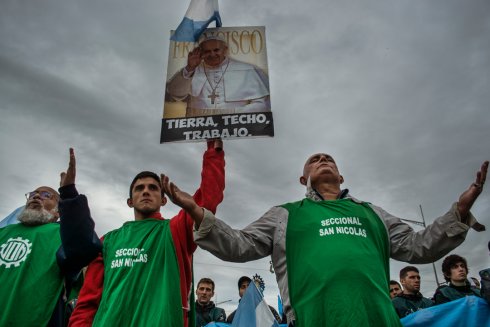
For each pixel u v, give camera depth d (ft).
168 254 11.30
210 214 9.57
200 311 22.77
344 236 9.48
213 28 15.14
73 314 11.28
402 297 20.94
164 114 13.91
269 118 13.62
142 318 10.18
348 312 8.43
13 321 11.41
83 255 11.93
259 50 14.76
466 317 12.15
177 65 14.65
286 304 9.30
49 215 13.80
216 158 12.44
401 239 10.21
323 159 12.17
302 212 10.32
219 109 13.82
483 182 8.89
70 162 11.69
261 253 10.21
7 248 12.69
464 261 18.92
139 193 13.07
